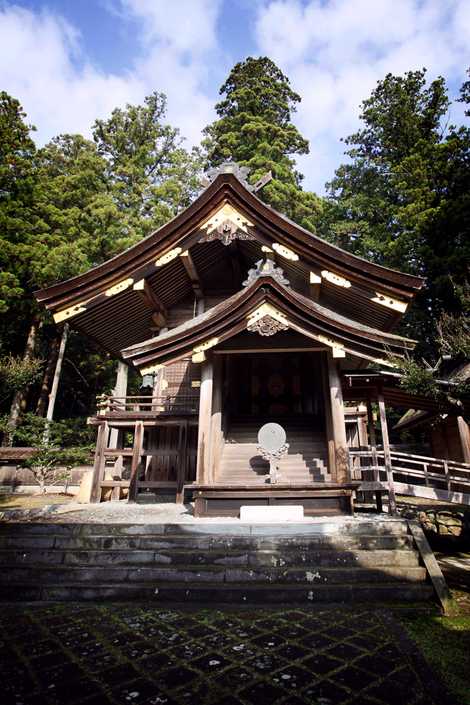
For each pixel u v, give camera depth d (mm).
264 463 9953
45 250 20281
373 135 31375
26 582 5836
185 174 26859
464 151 22875
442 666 3688
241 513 7371
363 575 5641
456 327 8586
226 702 3156
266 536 6355
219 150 25797
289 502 7848
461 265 19719
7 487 17156
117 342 14602
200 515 7820
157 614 5020
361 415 13758
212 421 9055
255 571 5742
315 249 10938
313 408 13516
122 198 25000
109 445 16719
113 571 5863
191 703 3150
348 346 8344
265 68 27469
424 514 10047
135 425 11859
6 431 16469
